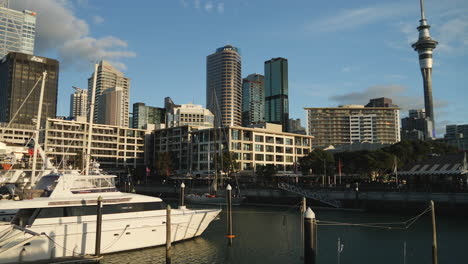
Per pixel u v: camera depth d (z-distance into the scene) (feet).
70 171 111.24
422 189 185.47
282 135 451.12
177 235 104.22
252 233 129.70
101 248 88.84
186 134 447.42
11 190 126.11
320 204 209.46
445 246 110.22
